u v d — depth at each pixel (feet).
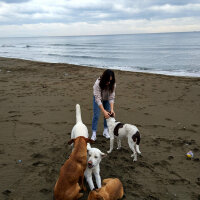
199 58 92.73
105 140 17.31
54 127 19.49
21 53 137.59
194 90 33.40
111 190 9.95
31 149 15.37
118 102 27.50
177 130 19.29
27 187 11.37
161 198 10.84
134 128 13.92
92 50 161.89
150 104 26.71
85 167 11.02
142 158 14.61
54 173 12.55
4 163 13.53
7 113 22.91
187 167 13.60
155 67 69.82
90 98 28.96
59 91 32.42
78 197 10.36
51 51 155.74
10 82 38.65
